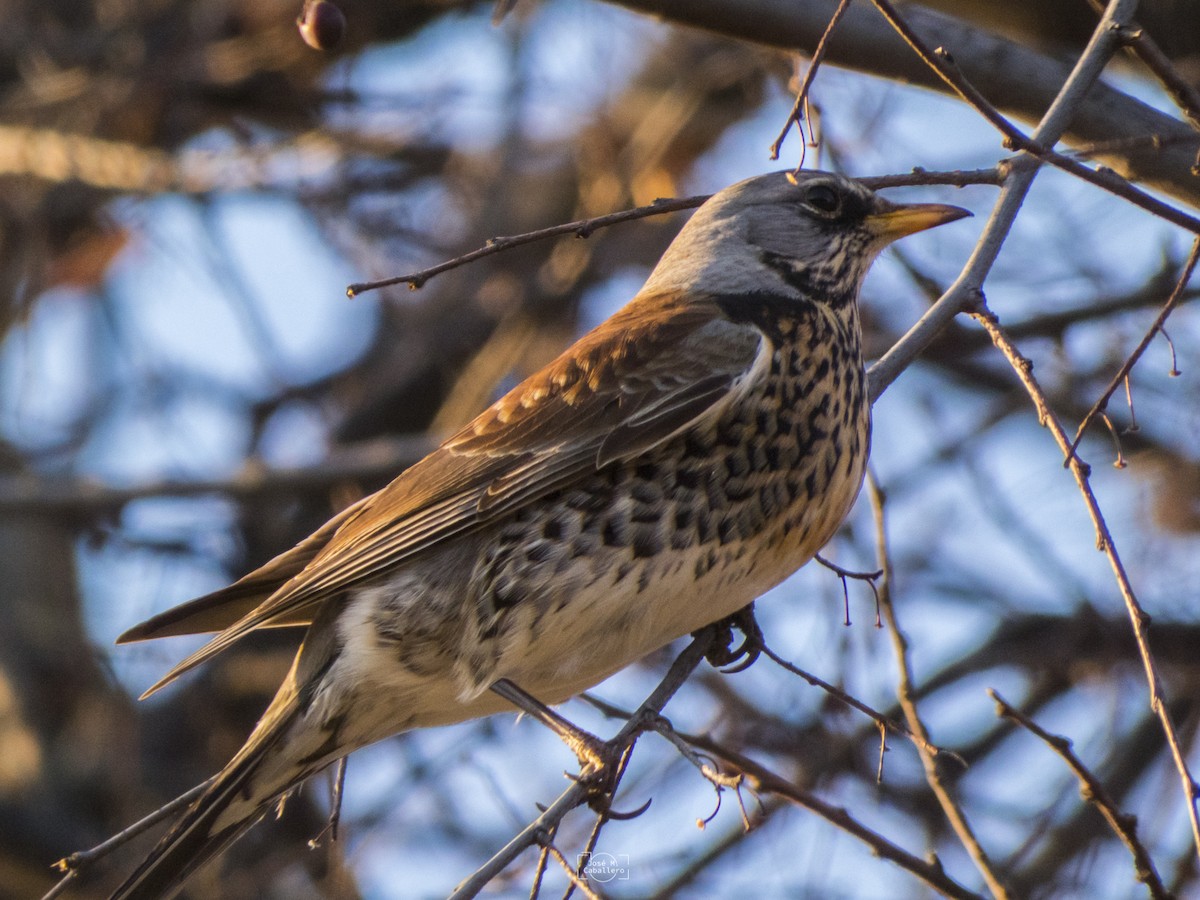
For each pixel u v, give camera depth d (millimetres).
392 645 8766
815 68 7336
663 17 9422
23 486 14008
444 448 9039
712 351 8812
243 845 13305
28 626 15438
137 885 8438
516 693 8594
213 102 14867
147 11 14984
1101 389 13305
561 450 8672
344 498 14125
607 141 15086
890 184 7727
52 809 14297
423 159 16094
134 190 14477
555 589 8594
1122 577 7039
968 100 7109
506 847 7277
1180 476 12828
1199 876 11117
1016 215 8016
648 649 8781
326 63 15242
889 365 8477
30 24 15516
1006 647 13578
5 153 14531
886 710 11727
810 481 8727
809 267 9453
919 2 11195
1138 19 11062
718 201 9789
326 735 8875
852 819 8305
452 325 15555
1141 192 7160
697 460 8609
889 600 8672
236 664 14312
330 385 16484
